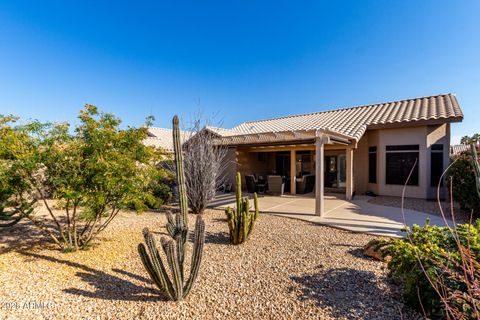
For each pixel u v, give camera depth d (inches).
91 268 183.3
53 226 302.0
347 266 181.6
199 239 138.9
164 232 276.7
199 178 379.9
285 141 446.3
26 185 193.2
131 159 217.6
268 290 151.0
